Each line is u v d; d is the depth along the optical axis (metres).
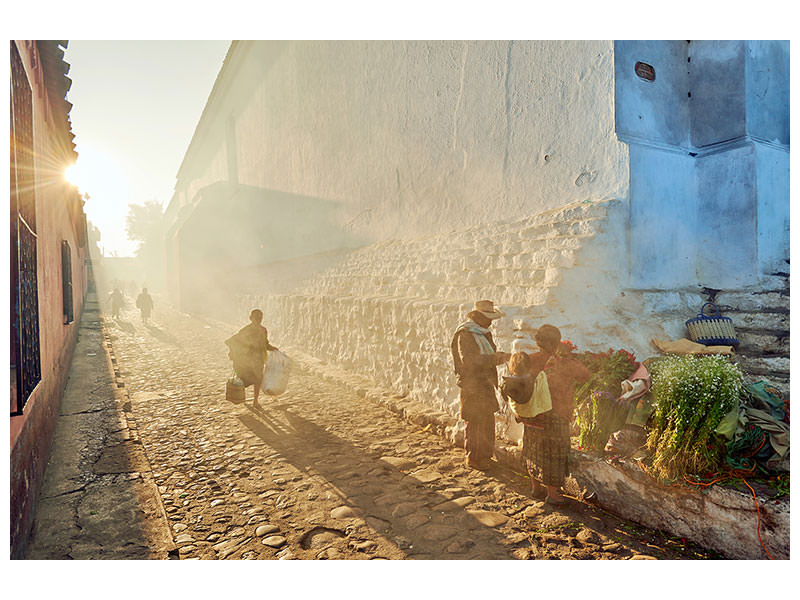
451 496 3.90
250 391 7.75
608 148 5.38
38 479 3.86
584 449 3.87
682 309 5.40
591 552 3.07
